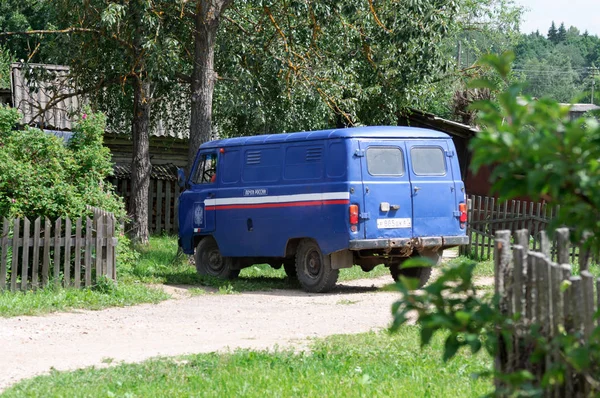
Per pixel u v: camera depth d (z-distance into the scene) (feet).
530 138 21.42
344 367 61.00
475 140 21.97
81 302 95.04
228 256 122.72
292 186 112.47
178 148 216.54
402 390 53.78
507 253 30.07
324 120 180.45
